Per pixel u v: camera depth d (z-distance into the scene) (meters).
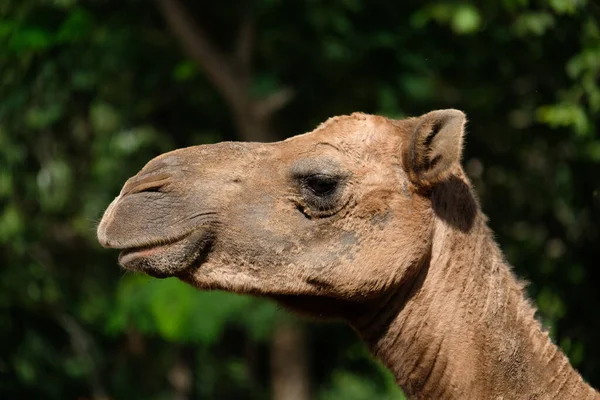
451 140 14.66
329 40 29.88
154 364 44.28
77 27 31.52
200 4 33.84
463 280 14.90
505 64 29.16
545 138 28.53
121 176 37.44
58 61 32.84
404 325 15.00
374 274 14.77
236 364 45.44
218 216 14.74
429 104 31.48
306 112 33.88
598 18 27.84
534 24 27.47
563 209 28.62
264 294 14.92
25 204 38.16
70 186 38.84
